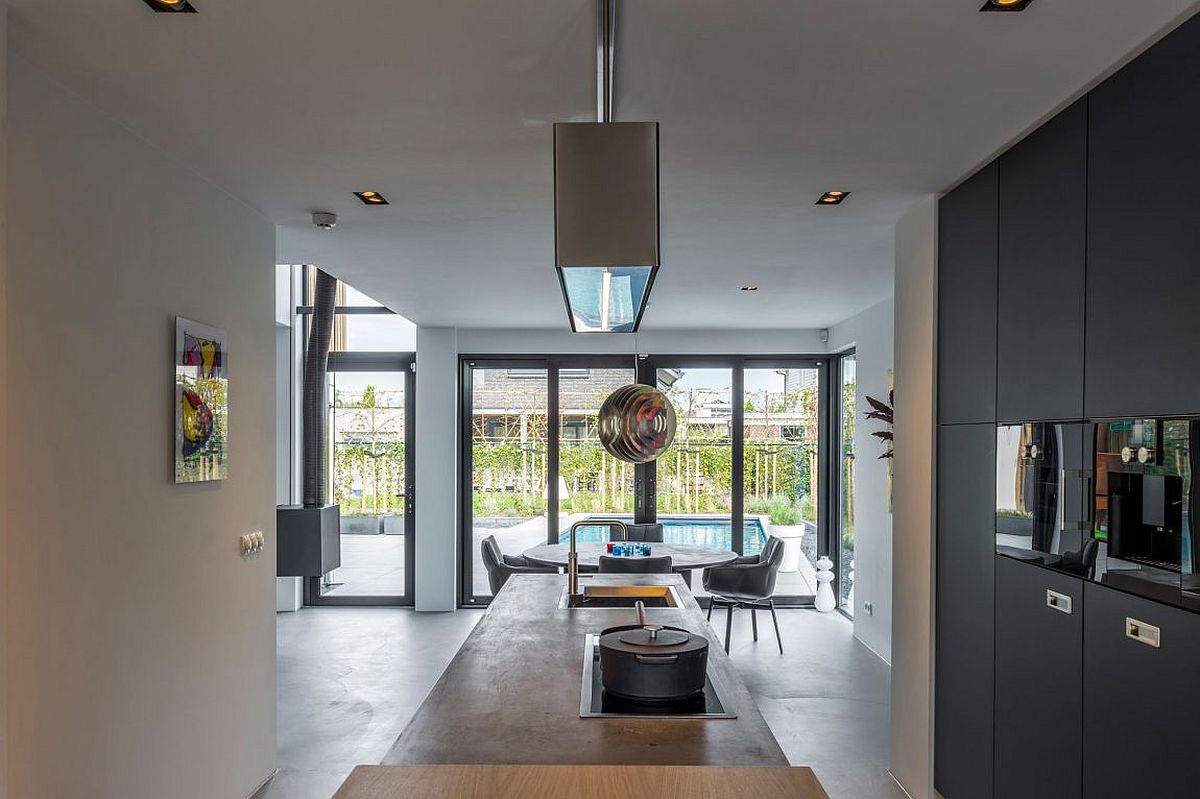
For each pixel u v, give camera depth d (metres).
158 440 3.06
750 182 3.52
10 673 2.29
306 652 6.76
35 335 2.40
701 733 2.07
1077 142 2.61
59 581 2.50
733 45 2.25
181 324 3.20
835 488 8.62
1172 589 2.14
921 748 3.89
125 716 2.85
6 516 2.10
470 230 4.32
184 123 2.81
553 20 2.11
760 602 7.01
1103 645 2.47
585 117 2.78
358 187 3.56
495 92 2.56
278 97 2.60
